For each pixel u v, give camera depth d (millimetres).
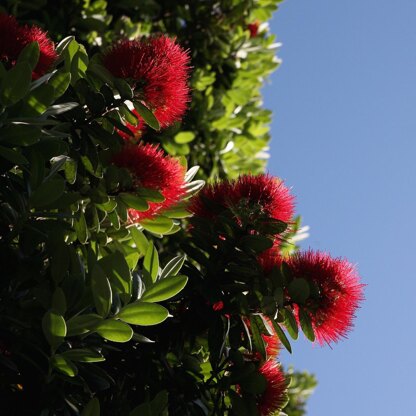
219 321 1792
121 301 1677
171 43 1795
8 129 1643
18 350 1660
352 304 1782
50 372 1635
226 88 3086
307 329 1763
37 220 1693
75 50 1804
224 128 2938
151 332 1821
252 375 1792
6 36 1687
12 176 1709
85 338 1669
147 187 1752
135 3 2943
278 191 1801
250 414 1797
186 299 1833
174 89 1782
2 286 1688
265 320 1797
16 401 1662
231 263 1804
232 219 1801
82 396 1720
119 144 1784
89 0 2709
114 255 1662
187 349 1850
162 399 1654
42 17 2619
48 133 1700
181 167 1819
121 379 1801
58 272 1671
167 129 1844
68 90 1791
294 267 1796
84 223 1754
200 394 1812
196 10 3125
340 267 1789
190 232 1805
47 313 1589
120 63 1769
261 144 3064
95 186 1773
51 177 1707
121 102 1768
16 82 1617
